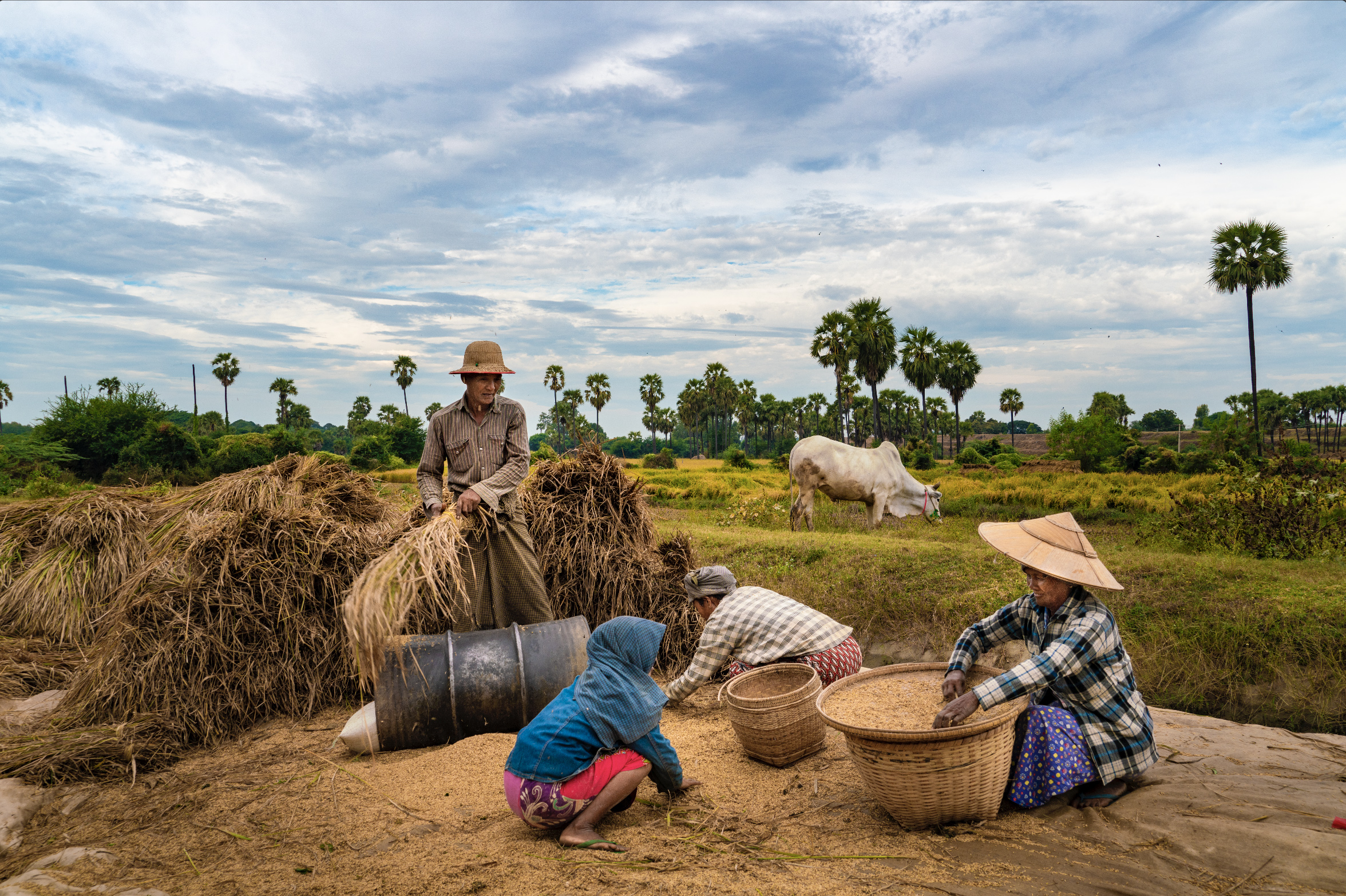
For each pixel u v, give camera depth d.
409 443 66.88
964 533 12.82
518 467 5.03
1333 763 3.78
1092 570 3.33
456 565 4.23
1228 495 9.70
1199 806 3.25
